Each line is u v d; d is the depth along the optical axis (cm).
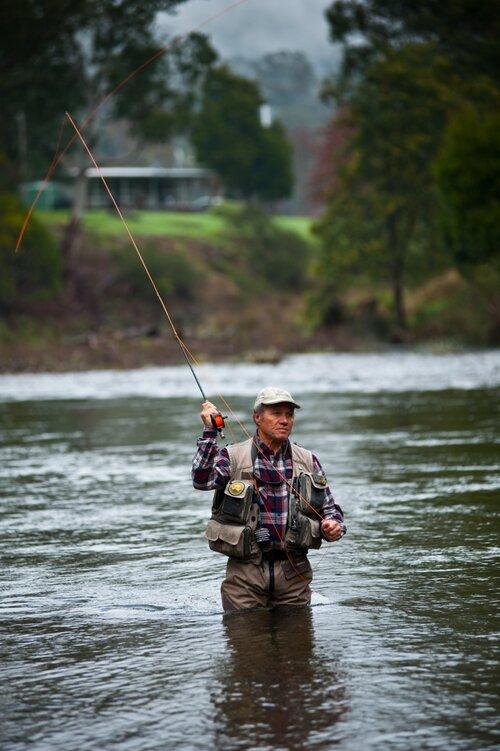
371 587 1034
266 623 907
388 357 6856
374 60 9181
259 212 14738
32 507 1611
